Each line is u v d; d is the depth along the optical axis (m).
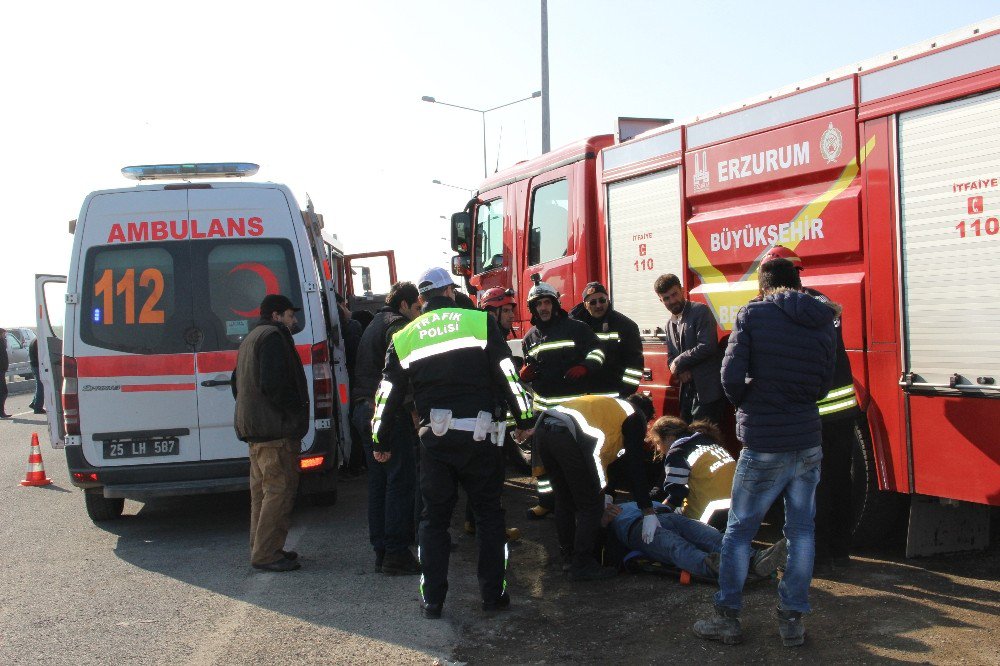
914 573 5.65
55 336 8.58
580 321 7.24
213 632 5.12
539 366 7.26
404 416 6.17
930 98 5.25
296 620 5.29
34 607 5.66
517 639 4.88
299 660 4.66
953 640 4.52
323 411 7.61
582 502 5.76
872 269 5.63
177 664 4.66
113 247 7.51
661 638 4.78
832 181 5.94
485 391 5.35
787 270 4.72
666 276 6.80
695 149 7.10
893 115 5.48
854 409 5.48
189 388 7.43
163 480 7.39
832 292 5.90
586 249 8.69
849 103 5.77
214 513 8.58
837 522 5.75
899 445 5.51
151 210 7.57
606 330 7.32
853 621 4.86
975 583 5.41
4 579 6.34
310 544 7.09
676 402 7.36
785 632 4.55
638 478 5.74
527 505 8.31
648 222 7.71
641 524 5.89
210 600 5.73
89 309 7.44
